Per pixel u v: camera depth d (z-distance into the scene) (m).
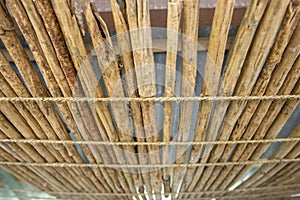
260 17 0.86
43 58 1.06
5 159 1.76
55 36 0.96
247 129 1.42
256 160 1.71
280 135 1.71
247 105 1.25
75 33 0.93
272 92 1.18
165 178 1.92
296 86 1.18
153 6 0.98
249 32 0.91
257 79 1.13
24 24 0.93
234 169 1.82
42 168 1.87
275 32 0.91
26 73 1.10
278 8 0.85
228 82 1.11
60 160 1.76
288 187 2.25
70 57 1.05
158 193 2.15
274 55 1.01
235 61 1.02
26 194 2.67
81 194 2.35
